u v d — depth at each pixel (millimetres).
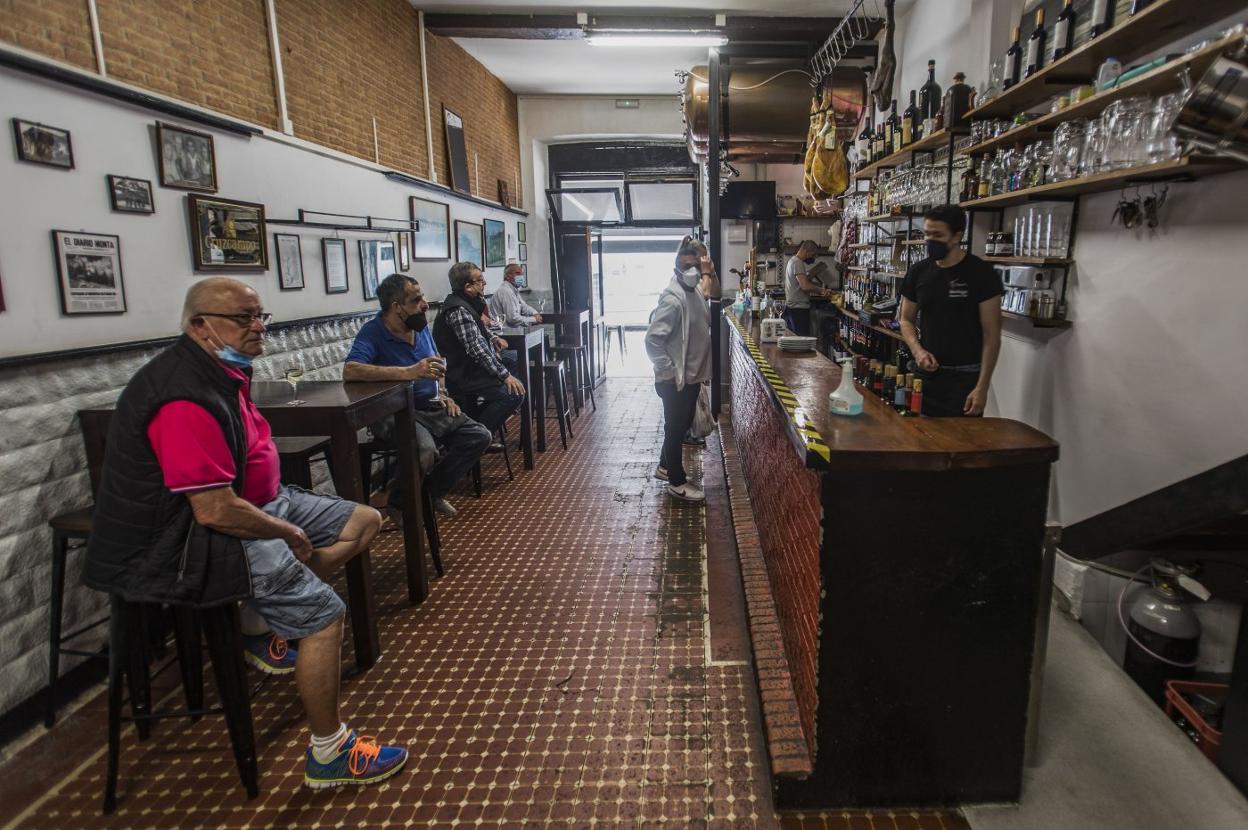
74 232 2484
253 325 1798
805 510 1900
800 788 1805
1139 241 2742
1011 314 3670
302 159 4074
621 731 2156
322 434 2344
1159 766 1981
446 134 6574
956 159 4340
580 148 9836
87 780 1986
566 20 6156
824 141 4672
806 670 1872
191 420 1661
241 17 3576
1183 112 1666
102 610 2512
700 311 4090
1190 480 2445
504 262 8359
